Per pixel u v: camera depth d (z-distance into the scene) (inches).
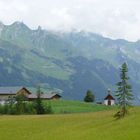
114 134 3319.4
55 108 7396.7
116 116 4178.2
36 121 4554.6
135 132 3272.6
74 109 7470.5
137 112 4239.7
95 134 3425.2
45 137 3523.6
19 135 3735.2
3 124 4441.4
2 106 6461.6
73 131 3708.2
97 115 4694.9
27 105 6496.1
